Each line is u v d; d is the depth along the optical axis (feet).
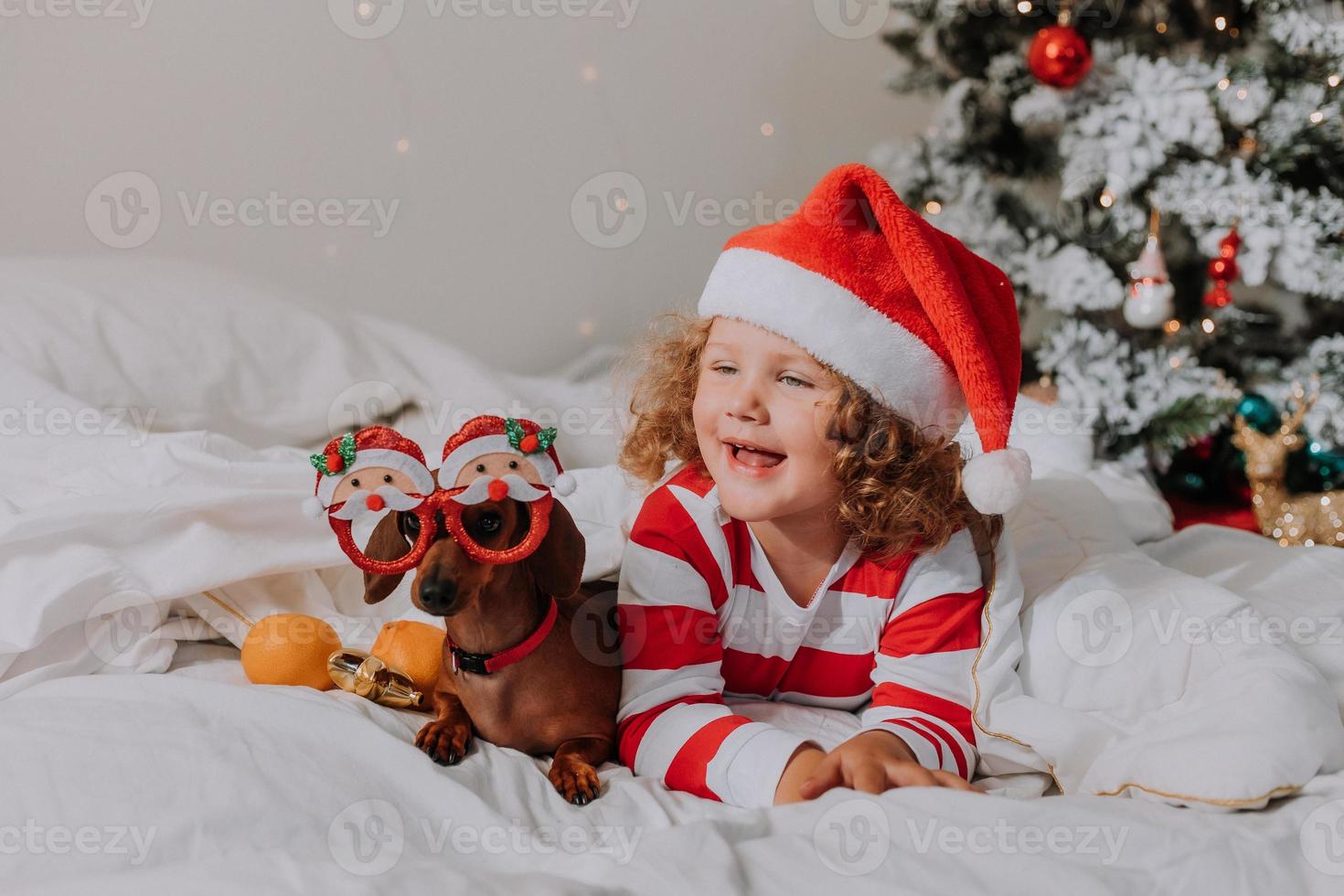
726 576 3.40
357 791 2.65
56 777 2.53
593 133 7.13
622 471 4.23
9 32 5.83
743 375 3.19
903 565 3.45
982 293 3.31
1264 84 6.30
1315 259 6.23
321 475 2.81
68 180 6.05
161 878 2.21
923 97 7.46
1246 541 5.11
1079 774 3.10
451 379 5.57
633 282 7.41
